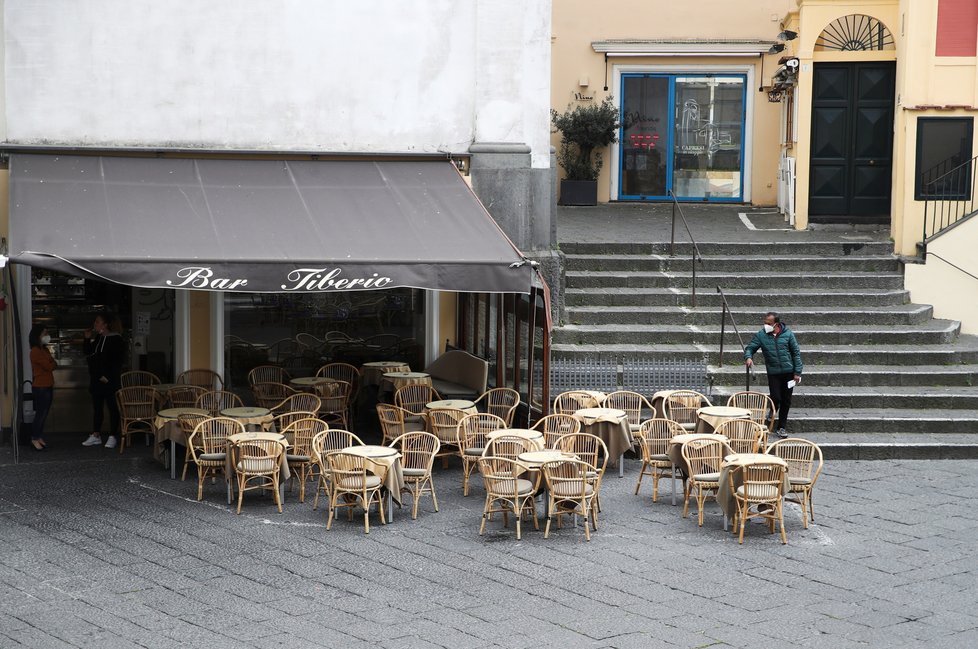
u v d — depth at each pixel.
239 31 17.03
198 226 14.77
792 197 23.14
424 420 16.48
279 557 12.39
